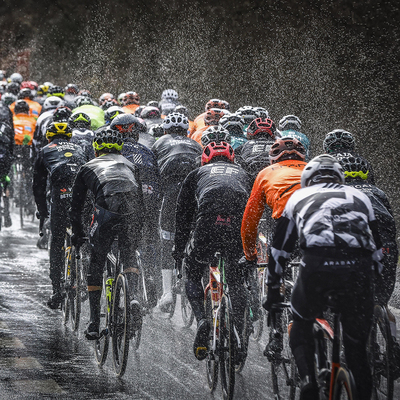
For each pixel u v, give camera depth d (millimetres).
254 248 14156
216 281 15297
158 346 18812
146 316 22625
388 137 43875
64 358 17328
